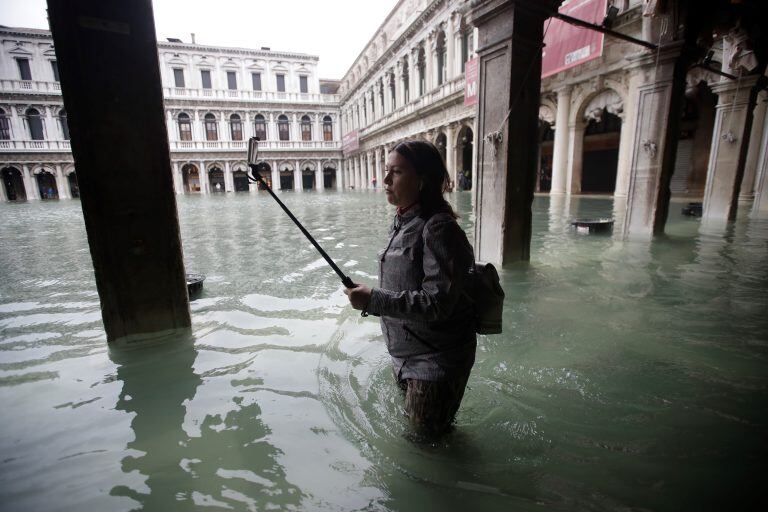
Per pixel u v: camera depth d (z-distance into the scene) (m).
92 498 1.45
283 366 2.46
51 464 1.64
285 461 1.63
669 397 2.04
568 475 1.53
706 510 1.35
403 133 28.70
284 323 3.18
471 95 18.28
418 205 1.61
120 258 2.71
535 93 4.45
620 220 8.63
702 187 15.80
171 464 1.62
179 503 1.42
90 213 2.56
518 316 3.19
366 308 1.51
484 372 2.33
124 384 2.28
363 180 40.47
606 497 1.42
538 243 6.20
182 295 2.97
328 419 1.90
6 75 32.75
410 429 1.73
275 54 42.00
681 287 3.83
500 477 1.53
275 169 44.19
